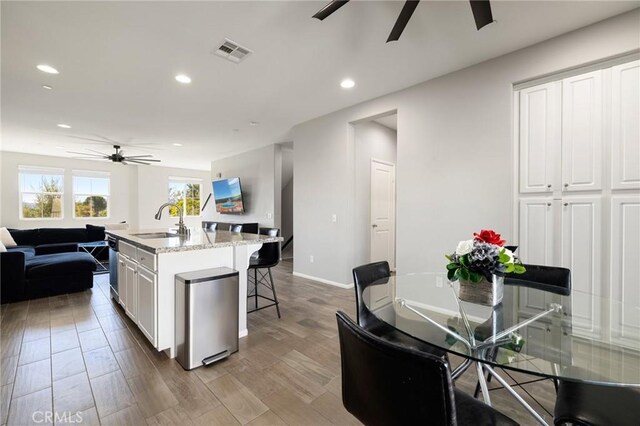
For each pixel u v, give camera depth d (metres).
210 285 2.09
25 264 3.55
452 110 2.94
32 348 2.27
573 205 2.31
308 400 1.69
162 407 1.61
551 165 2.41
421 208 3.18
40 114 4.12
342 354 1.01
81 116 4.23
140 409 1.60
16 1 1.87
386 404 0.82
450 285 2.03
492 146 2.69
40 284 3.55
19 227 6.74
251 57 2.62
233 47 2.47
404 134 3.33
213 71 2.89
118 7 1.95
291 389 1.79
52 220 7.15
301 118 4.43
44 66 2.75
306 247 4.65
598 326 1.38
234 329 2.24
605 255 2.17
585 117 2.26
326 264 4.34
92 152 6.78
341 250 4.14
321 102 3.77
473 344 1.23
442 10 2.01
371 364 0.84
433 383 0.70
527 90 2.53
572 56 2.27
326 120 4.29
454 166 2.92
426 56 2.63
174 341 2.16
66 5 1.92
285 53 2.56
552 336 1.29
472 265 1.38
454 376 1.59
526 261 2.52
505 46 2.47
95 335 2.51
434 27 2.20
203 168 9.49
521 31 2.26
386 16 2.07
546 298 1.70
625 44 2.06
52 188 7.16
